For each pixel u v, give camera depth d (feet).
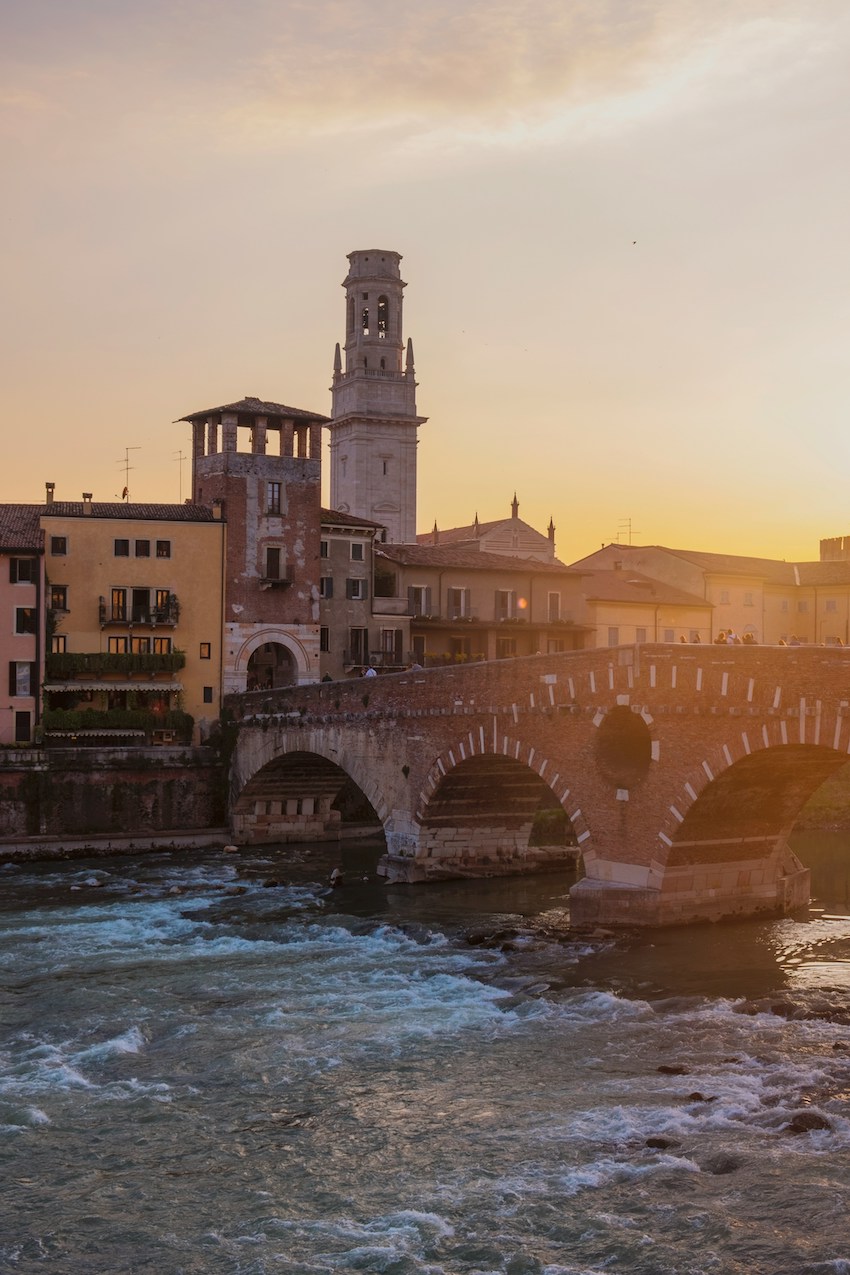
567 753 180.14
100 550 305.53
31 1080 117.50
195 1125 105.60
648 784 167.63
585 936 167.43
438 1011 137.59
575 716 178.60
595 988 142.82
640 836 169.07
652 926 166.61
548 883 217.97
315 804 289.74
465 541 429.38
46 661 291.79
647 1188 89.86
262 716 271.69
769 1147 95.61
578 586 377.30
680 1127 100.27
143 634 308.19
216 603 314.96
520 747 189.47
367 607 344.28
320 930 182.09
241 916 195.00
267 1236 85.51
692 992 140.15
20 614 282.97
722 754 157.69
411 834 219.20
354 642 342.44
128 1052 125.80
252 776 276.82
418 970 156.76
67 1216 89.40
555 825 248.11
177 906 205.67
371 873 232.53
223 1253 83.56
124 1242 85.40
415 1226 86.07
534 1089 111.14
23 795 266.36
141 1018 137.69
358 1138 101.60
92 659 298.35
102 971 160.35
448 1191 91.15
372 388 536.83
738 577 415.23
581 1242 82.94
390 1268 80.69
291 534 325.83
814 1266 78.28
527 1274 79.36
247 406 322.14
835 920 174.50
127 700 305.94
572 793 179.11
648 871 168.14
